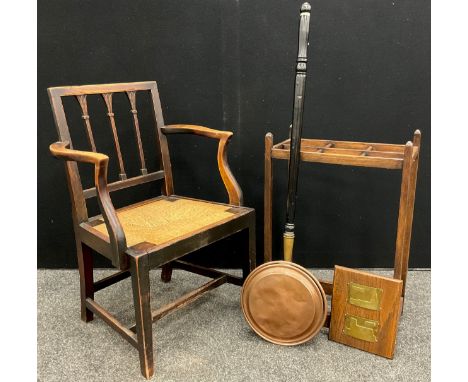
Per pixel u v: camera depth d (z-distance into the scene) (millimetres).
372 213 1821
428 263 1868
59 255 1945
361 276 1353
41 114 1762
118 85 1504
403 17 1606
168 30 1688
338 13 1623
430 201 1788
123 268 1195
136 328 1250
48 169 1826
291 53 1677
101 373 1313
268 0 1637
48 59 1708
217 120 1777
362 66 1665
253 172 1830
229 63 1712
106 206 1171
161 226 1362
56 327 1540
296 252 1912
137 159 1851
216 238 1372
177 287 1822
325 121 1736
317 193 1829
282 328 1413
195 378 1286
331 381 1267
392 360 1350
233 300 1718
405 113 1698
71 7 1661
